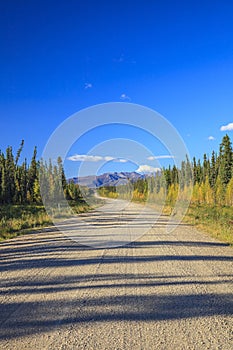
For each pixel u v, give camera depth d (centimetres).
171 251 952
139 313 455
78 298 521
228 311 461
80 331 398
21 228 1692
